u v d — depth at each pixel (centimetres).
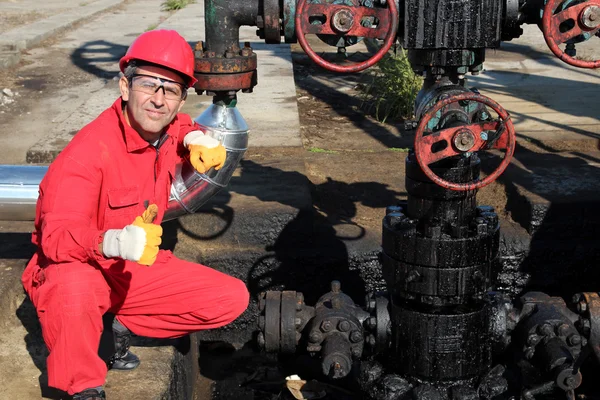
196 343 412
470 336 317
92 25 1187
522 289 448
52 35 1054
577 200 438
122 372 312
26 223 430
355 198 479
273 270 433
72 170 261
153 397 296
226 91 318
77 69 839
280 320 342
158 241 238
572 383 319
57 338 264
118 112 271
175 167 316
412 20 285
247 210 431
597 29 266
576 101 664
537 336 332
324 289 438
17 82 777
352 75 821
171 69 266
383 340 331
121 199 276
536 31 1019
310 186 493
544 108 641
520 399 354
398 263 314
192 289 289
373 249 431
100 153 267
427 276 307
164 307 293
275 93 675
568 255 438
